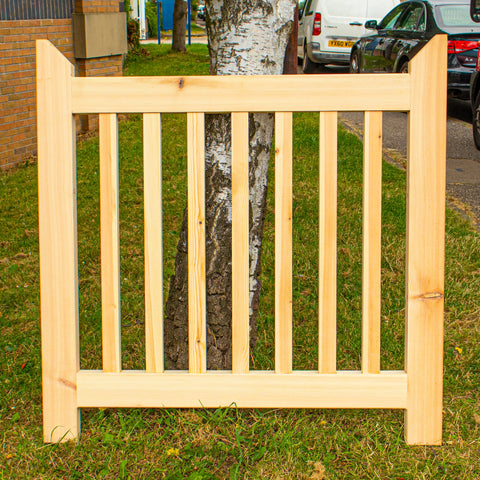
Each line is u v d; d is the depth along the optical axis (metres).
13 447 2.68
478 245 4.89
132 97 2.60
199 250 2.67
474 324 3.78
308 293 4.26
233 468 2.53
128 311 4.02
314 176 6.89
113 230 2.66
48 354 2.69
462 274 4.42
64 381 2.70
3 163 7.62
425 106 2.58
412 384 2.68
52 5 8.27
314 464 2.54
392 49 11.00
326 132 2.61
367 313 2.67
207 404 2.71
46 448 2.66
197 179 2.64
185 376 2.70
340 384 2.69
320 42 15.55
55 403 2.71
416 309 2.65
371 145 2.61
